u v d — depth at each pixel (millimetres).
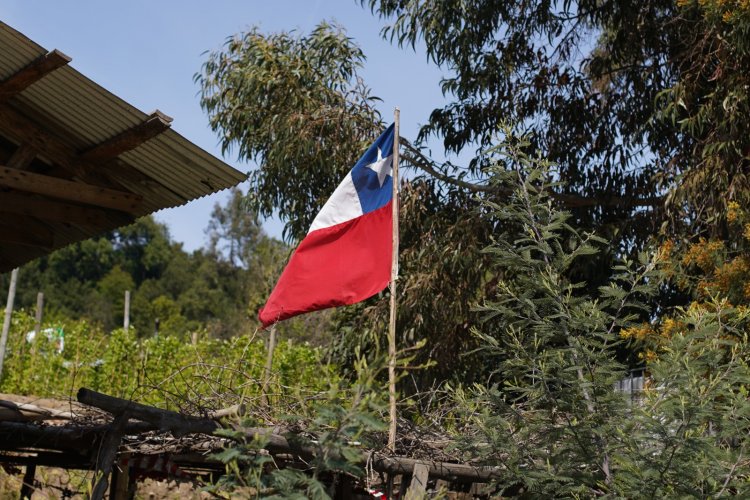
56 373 14469
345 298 6555
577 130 12250
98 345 15375
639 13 11586
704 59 10297
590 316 5695
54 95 5160
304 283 6621
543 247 6027
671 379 5285
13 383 14289
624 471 5152
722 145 9438
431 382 11375
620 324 5887
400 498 5578
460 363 11422
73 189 5449
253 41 13242
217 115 13258
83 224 5871
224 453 3701
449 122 12562
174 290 63688
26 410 5523
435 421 6371
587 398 5598
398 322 11562
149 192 5914
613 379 5555
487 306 6000
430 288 11344
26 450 6449
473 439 5707
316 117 12367
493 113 12438
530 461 5695
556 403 5680
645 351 8438
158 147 5441
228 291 64000
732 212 8695
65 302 57562
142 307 57938
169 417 4734
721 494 5020
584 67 12562
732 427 5195
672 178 11109
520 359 5758
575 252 5984
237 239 66625
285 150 12391
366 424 3754
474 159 11828
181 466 6270
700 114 9836
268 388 6340
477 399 5930
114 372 14383
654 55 11898
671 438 5012
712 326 5512
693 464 5047
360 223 6680
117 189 5828
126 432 5125
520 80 12555
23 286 57781
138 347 14617
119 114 5160
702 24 10734
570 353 5719
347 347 11961
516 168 6438
